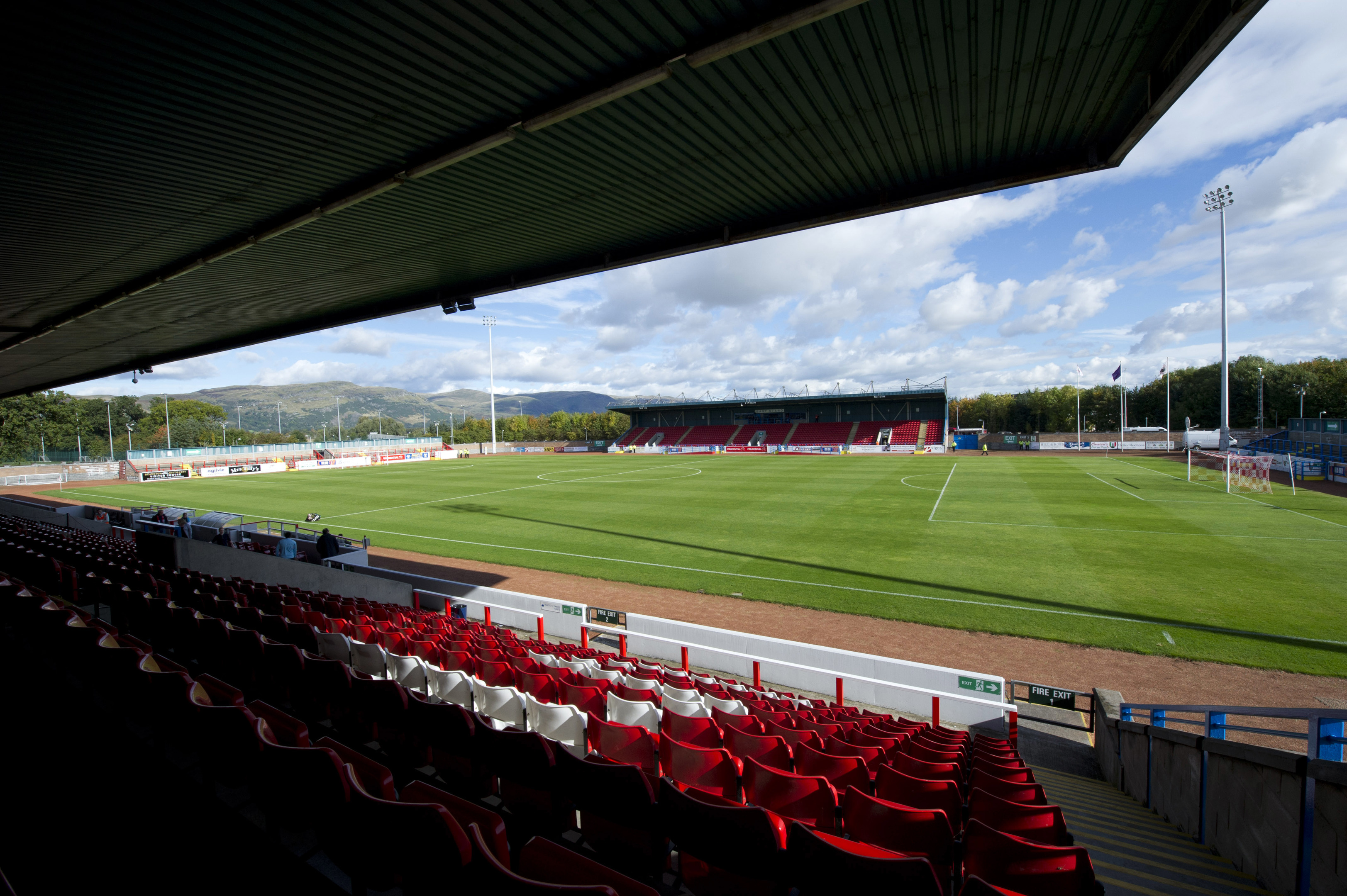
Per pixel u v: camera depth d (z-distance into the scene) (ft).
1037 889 8.87
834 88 22.31
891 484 108.37
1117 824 17.58
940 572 50.96
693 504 90.48
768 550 59.82
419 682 18.28
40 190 29.14
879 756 15.74
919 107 23.66
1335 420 116.16
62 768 12.65
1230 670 32.27
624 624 36.55
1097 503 82.28
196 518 68.08
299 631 21.27
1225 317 139.44
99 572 32.48
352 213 33.76
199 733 11.31
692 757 13.14
